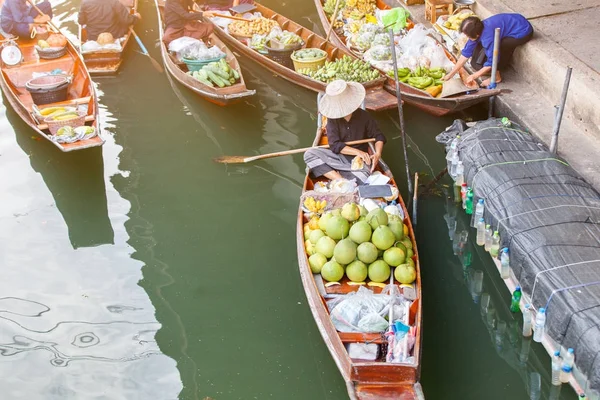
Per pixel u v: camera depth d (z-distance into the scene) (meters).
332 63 9.77
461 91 8.49
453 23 10.29
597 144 7.57
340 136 7.45
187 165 8.59
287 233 7.35
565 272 5.45
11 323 6.29
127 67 11.19
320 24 12.73
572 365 5.09
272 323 6.20
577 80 7.77
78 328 6.24
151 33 12.47
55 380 5.70
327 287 5.80
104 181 8.38
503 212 6.32
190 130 9.36
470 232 7.14
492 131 7.54
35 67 10.27
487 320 6.13
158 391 5.57
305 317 6.25
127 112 9.88
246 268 6.88
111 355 5.93
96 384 5.65
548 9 9.70
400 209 6.61
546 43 8.70
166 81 10.71
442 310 6.28
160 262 7.03
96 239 7.40
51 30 11.46
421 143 8.64
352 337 5.29
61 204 8.00
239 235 7.36
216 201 7.92
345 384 5.51
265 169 8.45
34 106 9.02
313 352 5.87
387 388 4.93
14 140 9.29
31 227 7.63
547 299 5.39
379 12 11.21
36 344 6.06
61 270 6.98
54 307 6.50
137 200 8.01
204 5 12.46
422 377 5.59
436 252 6.92
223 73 9.60
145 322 6.29
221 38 11.48
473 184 6.95
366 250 5.77
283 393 5.50
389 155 8.48
